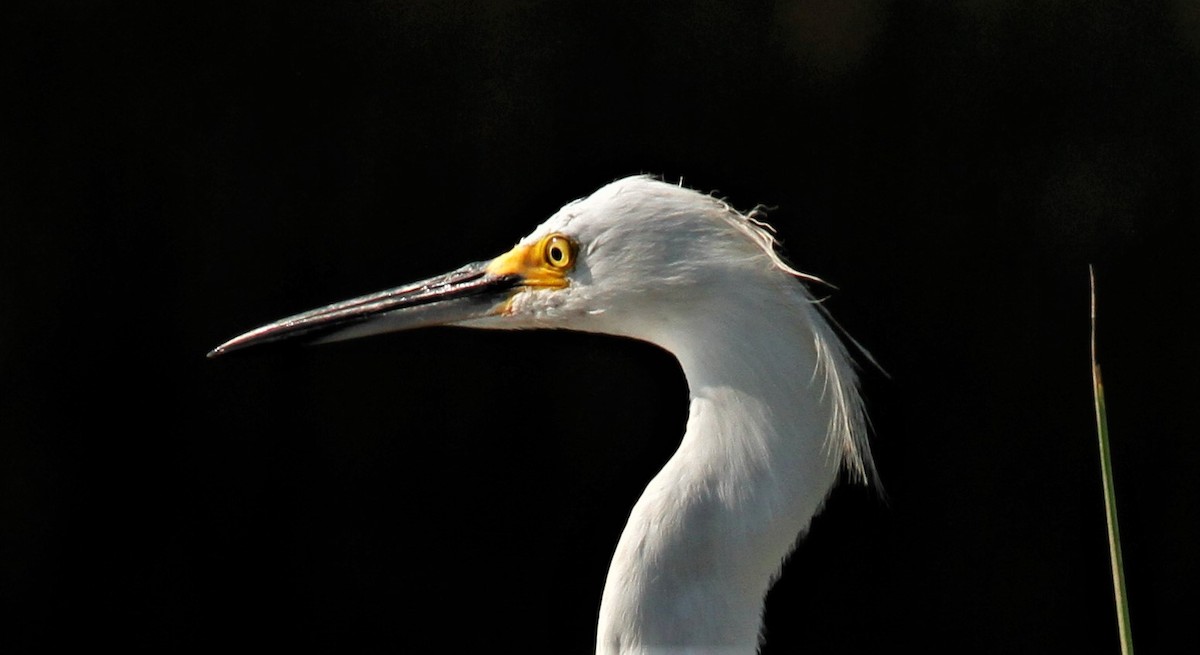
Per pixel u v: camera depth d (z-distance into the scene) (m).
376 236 10.68
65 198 10.54
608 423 10.82
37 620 10.40
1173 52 10.96
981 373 10.83
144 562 10.59
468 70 10.73
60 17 10.52
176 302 10.63
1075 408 10.75
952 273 10.87
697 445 5.13
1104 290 10.86
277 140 10.69
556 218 5.63
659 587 4.98
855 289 10.83
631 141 10.73
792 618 10.73
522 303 5.67
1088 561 10.62
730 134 10.77
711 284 5.14
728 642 4.99
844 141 10.84
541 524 10.78
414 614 10.66
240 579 10.65
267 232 10.66
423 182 10.72
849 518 10.70
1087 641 10.54
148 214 10.62
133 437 10.60
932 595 10.71
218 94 10.63
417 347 10.86
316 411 10.78
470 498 10.82
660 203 5.34
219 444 10.68
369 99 10.72
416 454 10.83
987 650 10.62
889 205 10.83
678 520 5.01
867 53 10.80
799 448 5.07
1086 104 10.95
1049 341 10.84
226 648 10.58
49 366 10.50
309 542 10.70
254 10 10.64
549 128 10.73
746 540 5.00
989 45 10.95
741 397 5.08
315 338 5.99
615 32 10.74
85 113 10.55
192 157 10.62
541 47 10.73
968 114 10.94
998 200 10.93
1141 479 10.73
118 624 10.51
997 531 10.72
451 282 5.86
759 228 5.38
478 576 10.73
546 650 10.62
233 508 10.68
